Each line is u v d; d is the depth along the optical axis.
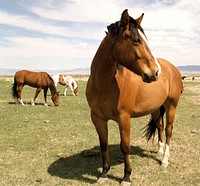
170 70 5.61
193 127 8.99
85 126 9.25
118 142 7.25
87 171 5.17
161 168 5.29
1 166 5.37
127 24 3.66
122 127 4.23
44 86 14.58
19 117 10.83
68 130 8.60
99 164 5.56
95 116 4.50
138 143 7.08
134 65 3.71
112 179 4.74
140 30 3.71
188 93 22.97
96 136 7.88
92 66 4.29
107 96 4.11
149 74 3.61
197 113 12.01
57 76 21.30
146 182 4.62
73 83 21.47
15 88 14.91
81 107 14.20
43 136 7.80
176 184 4.56
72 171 5.16
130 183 4.43
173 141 7.20
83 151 6.28
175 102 5.66
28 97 19.34
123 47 3.68
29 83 14.64
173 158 5.86
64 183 4.59
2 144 6.91
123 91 4.11
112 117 4.29
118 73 4.11
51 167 5.36
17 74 14.73
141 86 4.50
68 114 11.82
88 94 4.41
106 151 4.69
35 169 5.24
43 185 4.52
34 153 6.23
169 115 5.65
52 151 6.39
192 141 7.21
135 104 4.52
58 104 15.29
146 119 10.64
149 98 4.69
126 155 4.36
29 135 7.91
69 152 6.35
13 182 4.64
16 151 6.36
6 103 15.36
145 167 5.34
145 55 3.62
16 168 5.27
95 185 4.52
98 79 4.09
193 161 5.68
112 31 3.81
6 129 8.62
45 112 12.30
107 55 3.94
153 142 7.14
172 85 5.52
